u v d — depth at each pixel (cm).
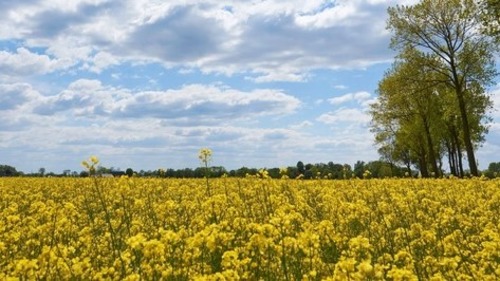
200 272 718
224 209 1107
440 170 5256
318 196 1650
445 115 4162
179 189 1875
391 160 5712
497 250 800
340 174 2617
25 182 2538
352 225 1187
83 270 754
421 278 749
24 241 1009
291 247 753
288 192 1634
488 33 3256
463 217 1302
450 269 787
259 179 1416
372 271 562
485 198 1772
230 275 604
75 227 1117
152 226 1187
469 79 4031
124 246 1020
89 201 1772
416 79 4175
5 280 637
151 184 2052
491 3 3169
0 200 1869
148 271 712
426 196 1789
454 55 3984
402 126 5125
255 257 776
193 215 1285
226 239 702
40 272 688
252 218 1170
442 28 3978
